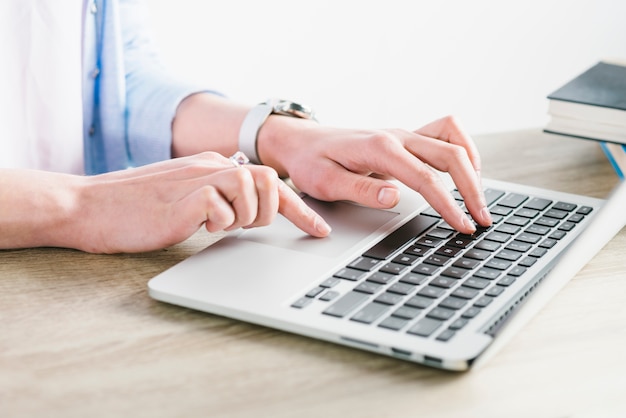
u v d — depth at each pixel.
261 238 0.70
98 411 0.46
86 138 1.13
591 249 0.66
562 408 0.47
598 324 0.58
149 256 0.70
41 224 0.70
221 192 0.68
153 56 1.12
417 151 0.81
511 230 0.72
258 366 0.52
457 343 0.51
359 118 2.15
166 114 1.00
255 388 0.49
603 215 0.63
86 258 0.70
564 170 0.95
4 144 1.06
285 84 2.02
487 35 2.24
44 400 0.47
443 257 0.65
